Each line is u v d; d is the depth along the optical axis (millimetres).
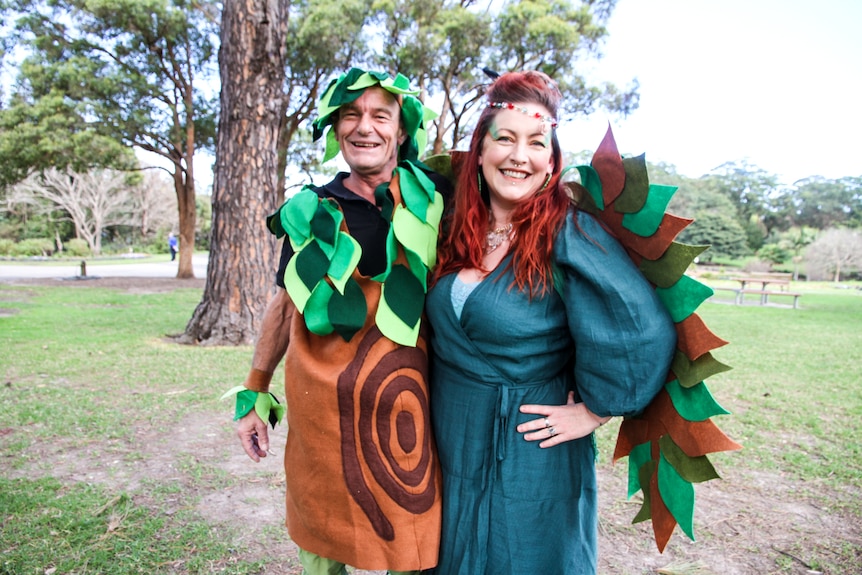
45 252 37688
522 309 1446
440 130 18172
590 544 1562
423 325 1661
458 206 1569
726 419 4504
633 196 1388
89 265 27500
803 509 3020
